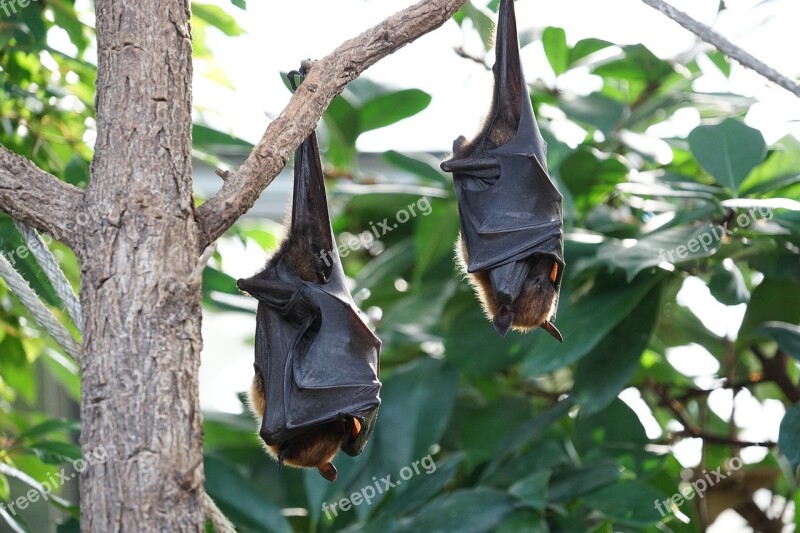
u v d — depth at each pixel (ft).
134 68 10.01
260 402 13.02
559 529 19.76
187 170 10.10
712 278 19.03
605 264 18.37
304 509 23.79
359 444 12.28
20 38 17.16
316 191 12.89
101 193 9.75
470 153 14.17
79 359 10.80
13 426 22.75
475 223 13.66
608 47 22.67
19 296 10.98
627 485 18.76
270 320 12.92
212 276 20.48
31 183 10.02
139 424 9.17
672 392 24.29
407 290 27.45
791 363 24.98
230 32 20.02
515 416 22.52
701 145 17.84
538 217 13.44
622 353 19.19
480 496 19.47
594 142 22.74
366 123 23.48
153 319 9.44
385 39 10.93
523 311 13.21
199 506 9.41
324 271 13.07
